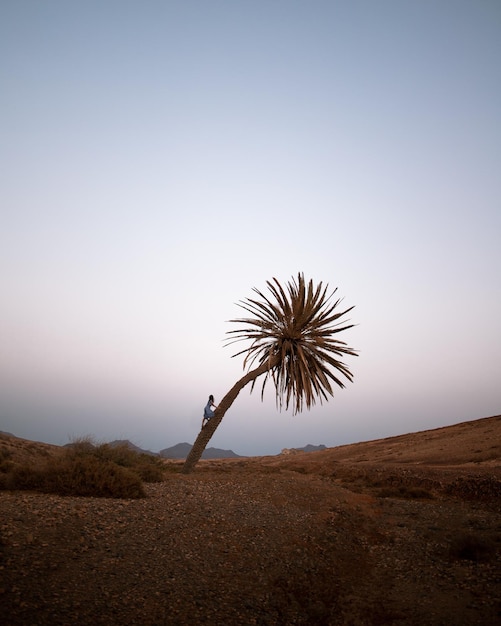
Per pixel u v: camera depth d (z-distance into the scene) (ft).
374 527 48.62
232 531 39.42
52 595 22.97
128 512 40.09
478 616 25.03
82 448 65.92
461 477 76.48
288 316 84.23
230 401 84.69
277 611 25.72
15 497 40.60
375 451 159.53
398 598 28.71
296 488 68.90
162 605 24.09
